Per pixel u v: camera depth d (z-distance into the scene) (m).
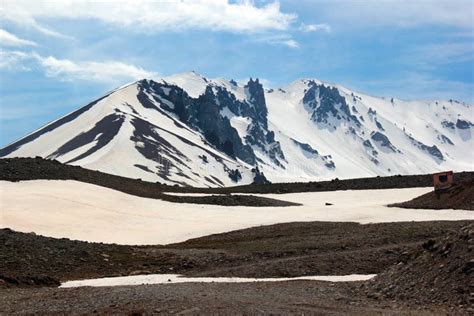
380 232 55.00
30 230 65.69
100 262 47.38
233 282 37.81
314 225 64.94
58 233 65.62
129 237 65.25
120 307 27.16
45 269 44.12
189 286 35.16
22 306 29.28
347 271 42.19
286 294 30.95
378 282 31.58
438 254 30.30
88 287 37.00
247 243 56.41
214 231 66.50
